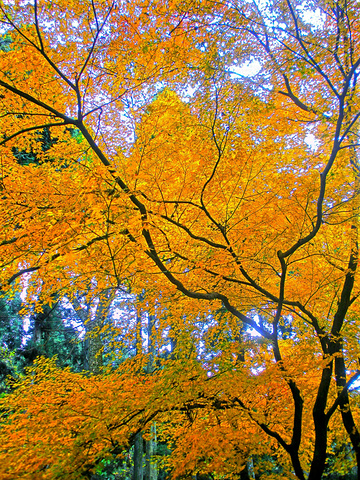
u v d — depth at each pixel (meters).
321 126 4.48
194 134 4.01
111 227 4.43
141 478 8.88
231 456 3.78
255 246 4.86
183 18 3.51
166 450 10.40
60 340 12.72
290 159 4.64
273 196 4.27
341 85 4.07
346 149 4.38
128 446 3.90
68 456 3.31
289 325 6.77
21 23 3.70
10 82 4.19
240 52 3.80
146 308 5.53
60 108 4.67
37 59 3.93
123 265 4.66
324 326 5.55
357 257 4.76
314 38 3.61
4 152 4.59
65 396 4.36
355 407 5.42
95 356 7.20
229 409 4.12
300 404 4.24
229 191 4.52
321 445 4.34
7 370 9.42
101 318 6.30
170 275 4.10
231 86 3.79
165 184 4.45
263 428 4.29
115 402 3.85
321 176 3.84
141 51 3.74
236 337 5.98
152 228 4.47
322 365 4.02
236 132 4.01
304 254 5.07
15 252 4.21
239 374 4.05
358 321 5.53
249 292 5.33
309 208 4.47
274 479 4.20
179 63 3.84
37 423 3.80
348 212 4.50
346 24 3.45
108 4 3.49
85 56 3.96
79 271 4.73
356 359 5.05
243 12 3.55
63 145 5.00
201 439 3.98
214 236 4.91
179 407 4.16
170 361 4.61
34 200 4.20
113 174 3.76
